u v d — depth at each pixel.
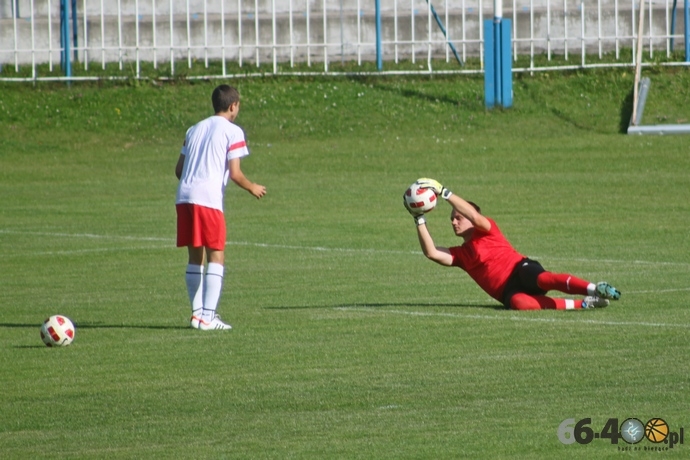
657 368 27.83
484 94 100.75
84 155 90.62
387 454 21.84
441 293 41.00
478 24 110.19
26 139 94.25
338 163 84.81
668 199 68.19
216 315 35.25
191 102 101.12
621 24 109.38
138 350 31.78
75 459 22.00
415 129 95.19
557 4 110.31
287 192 74.50
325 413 24.77
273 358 30.30
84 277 46.44
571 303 36.69
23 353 31.73
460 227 37.75
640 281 42.38
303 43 110.88
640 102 95.12
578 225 59.47
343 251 52.69
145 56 110.06
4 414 25.22
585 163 81.62
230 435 23.31
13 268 48.97
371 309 37.75
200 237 34.62
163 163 87.56
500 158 84.56
